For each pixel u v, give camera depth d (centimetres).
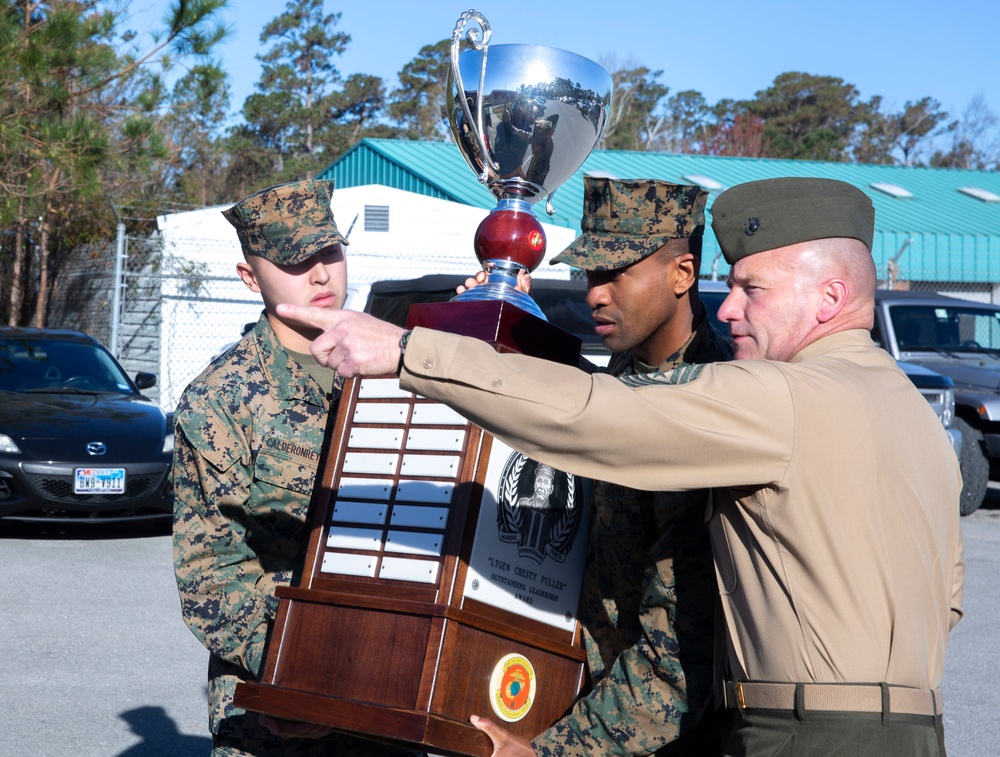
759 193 181
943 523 173
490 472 187
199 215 1479
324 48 5888
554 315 776
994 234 2159
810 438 160
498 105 218
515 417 156
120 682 477
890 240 2103
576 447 157
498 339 188
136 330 1579
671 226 213
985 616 627
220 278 1398
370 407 201
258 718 226
